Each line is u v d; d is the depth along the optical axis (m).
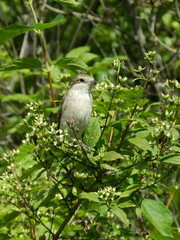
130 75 17.61
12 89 22.09
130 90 8.27
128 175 8.62
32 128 8.14
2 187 8.86
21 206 8.98
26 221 9.34
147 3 17.64
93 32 22.48
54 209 9.27
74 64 10.13
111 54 22.25
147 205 8.00
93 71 14.32
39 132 8.12
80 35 24.59
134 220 12.55
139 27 19.34
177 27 20.66
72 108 10.93
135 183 8.21
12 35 9.63
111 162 9.54
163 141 8.18
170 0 17.50
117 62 8.56
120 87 8.28
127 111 8.76
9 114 20.14
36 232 9.28
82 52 15.86
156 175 8.56
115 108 8.96
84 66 10.12
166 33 20.48
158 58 18.09
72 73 13.22
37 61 9.95
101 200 7.82
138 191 8.42
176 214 14.29
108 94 9.17
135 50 21.16
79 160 8.57
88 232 10.27
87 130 8.79
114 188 7.89
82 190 8.80
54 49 21.91
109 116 9.37
